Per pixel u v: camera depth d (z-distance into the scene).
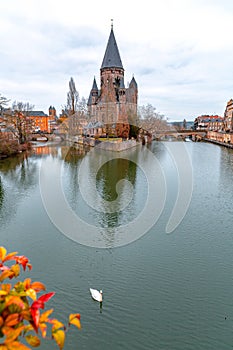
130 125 53.88
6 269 2.17
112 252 12.88
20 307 1.82
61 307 9.19
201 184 26.14
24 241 13.84
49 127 103.06
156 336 8.14
